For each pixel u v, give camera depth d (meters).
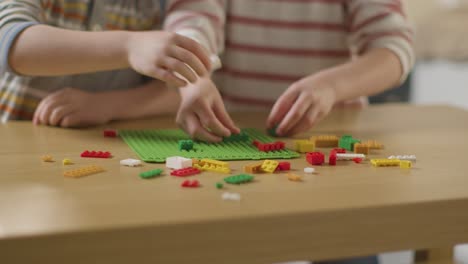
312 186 0.98
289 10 1.75
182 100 1.30
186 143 1.16
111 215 0.86
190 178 1.00
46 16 1.46
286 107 1.33
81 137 1.26
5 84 1.54
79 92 1.43
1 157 1.11
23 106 1.53
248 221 0.86
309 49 1.75
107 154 1.12
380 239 0.91
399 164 1.09
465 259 2.03
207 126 1.24
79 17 1.50
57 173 1.02
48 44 1.24
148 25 1.59
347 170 1.06
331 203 0.91
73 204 0.89
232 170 1.05
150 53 1.16
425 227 0.93
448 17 3.40
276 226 0.87
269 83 1.76
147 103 1.48
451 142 1.26
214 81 1.78
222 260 0.86
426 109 1.60
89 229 0.82
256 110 1.77
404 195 0.94
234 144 1.21
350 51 1.77
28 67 1.27
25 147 1.18
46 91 1.54
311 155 1.10
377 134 1.33
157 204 0.89
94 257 0.82
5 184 0.96
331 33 1.75
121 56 1.21
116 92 1.48
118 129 1.35
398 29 1.60
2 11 1.31
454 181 1.01
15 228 0.82
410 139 1.28
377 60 1.52
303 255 0.89
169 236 0.84
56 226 0.82
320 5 1.74
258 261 0.87
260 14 1.75
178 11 1.51
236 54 1.75
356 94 1.45
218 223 0.85
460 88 3.62
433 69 3.76
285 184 0.98
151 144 1.20
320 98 1.34
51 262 0.81
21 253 0.80
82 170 1.02
